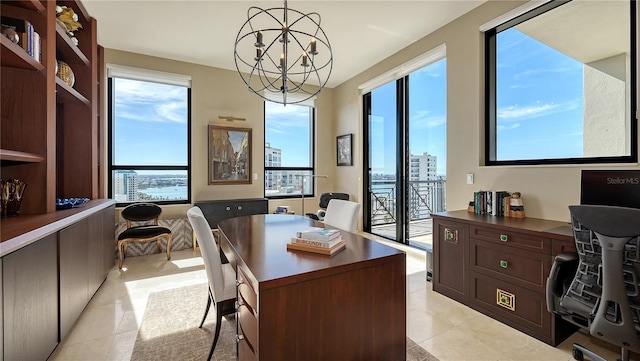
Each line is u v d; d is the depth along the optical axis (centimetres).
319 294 125
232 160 478
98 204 274
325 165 567
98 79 374
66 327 193
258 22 325
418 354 182
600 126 223
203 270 338
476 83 296
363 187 509
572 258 162
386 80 439
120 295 270
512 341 196
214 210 431
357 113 504
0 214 197
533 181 249
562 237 184
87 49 311
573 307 153
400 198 439
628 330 133
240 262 145
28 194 215
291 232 207
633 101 207
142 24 329
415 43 374
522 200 257
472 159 300
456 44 317
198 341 196
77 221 214
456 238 254
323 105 564
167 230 371
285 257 144
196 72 450
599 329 141
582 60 232
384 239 463
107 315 232
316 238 153
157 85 435
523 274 206
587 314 147
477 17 295
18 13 213
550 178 238
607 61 220
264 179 512
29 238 147
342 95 545
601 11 223
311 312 123
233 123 482
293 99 538
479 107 292
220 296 176
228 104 477
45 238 166
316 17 313
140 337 201
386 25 332
